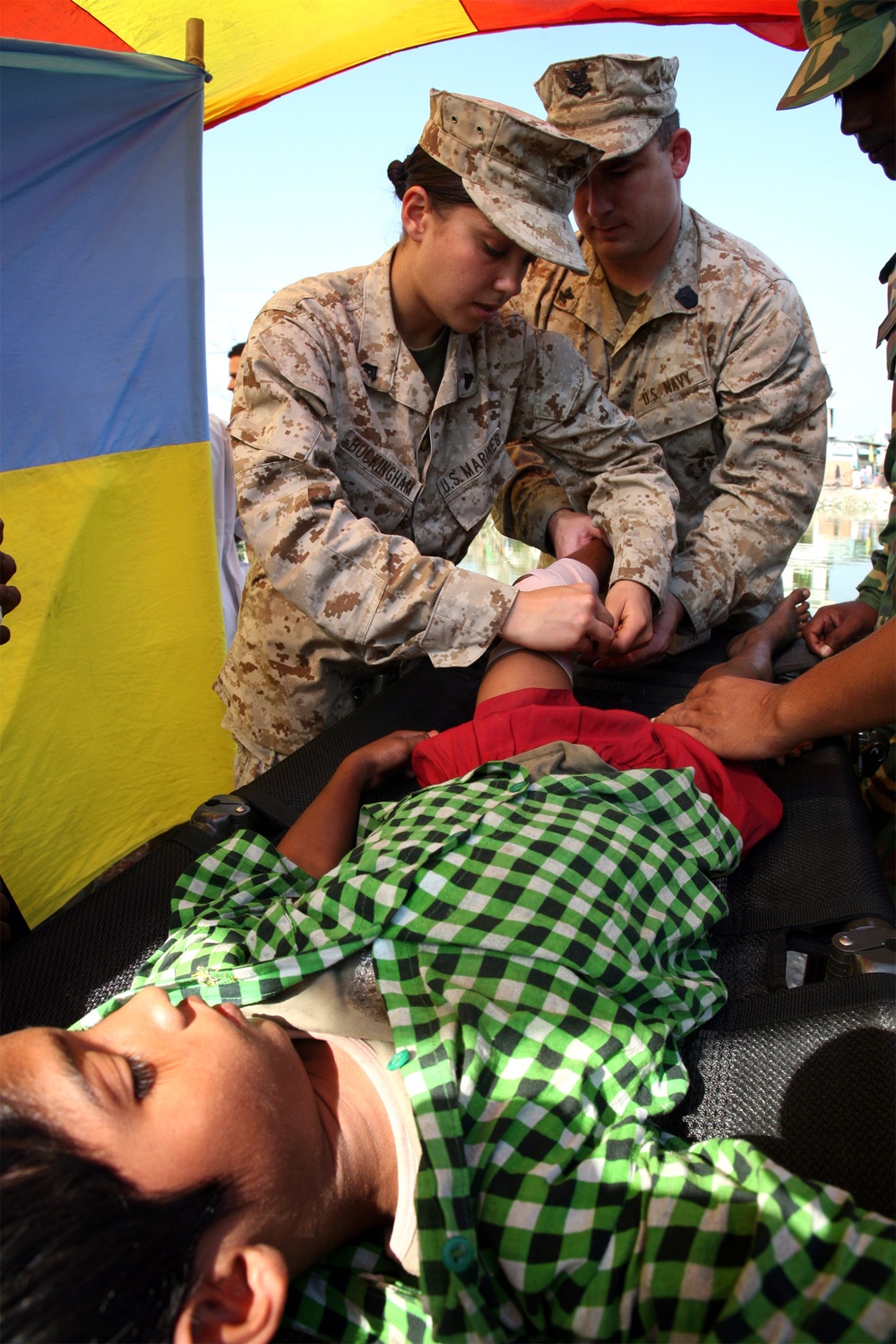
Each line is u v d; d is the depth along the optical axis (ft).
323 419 5.28
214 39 7.04
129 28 6.88
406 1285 2.77
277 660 6.31
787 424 6.66
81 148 5.92
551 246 4.65
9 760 6.60
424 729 5.67
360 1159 2.81
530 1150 2.77
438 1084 2.85
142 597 7.17
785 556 6.72
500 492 7.35
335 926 3.41
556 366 6.14
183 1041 2.55
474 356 5.88
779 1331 2.24
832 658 4.35
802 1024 3.39
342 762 4.74
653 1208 2.57
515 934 3.24
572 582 5.31
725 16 7.51
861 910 3.95
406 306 5.50
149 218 6.39
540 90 6.43
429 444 5.83
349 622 4.89
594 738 4.42
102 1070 2.37
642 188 6.17
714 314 6.72
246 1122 2.45
